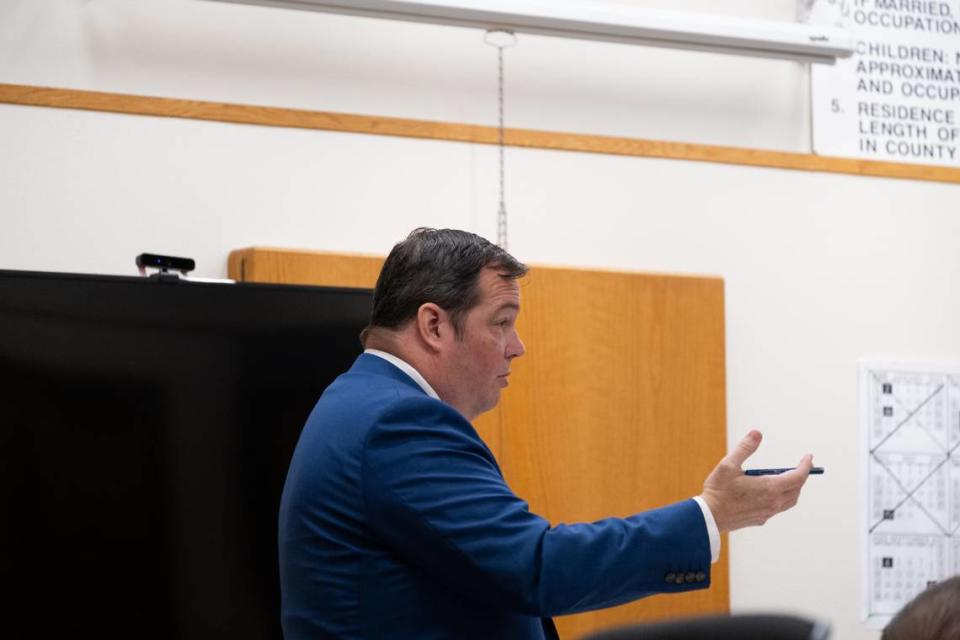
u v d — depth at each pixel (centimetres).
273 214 372
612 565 195
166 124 364
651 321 397
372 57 388
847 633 415
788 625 97
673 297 400
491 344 219
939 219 444
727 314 415
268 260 357
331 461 205
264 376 316
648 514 202
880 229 436
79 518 294
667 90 419
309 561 206
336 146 380
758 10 433
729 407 412
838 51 406
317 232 376
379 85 388
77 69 357
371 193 382
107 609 295
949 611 101
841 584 416
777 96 432
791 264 424
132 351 303
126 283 305
